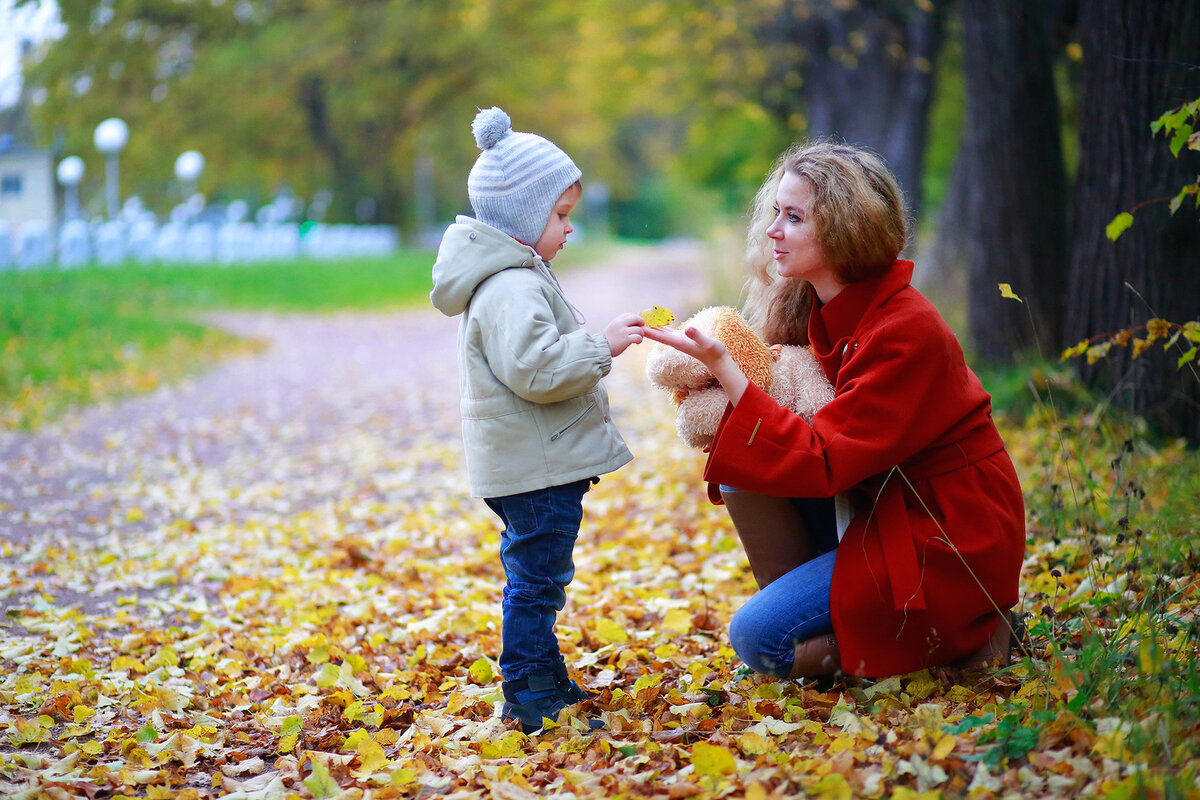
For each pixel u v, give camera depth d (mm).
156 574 5094
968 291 7605
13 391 10086
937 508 2818
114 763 2980
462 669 3732
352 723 3264
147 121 35312
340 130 39719
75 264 20312
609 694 3186
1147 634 2832
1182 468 4629
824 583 2871
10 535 5793
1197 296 5395
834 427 2746
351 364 13961
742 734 2748
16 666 3852
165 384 11789
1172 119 3424
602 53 21203
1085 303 5875
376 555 5438
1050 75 7160
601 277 31828
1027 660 2846
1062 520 4266
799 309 3191
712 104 22391
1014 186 7133
